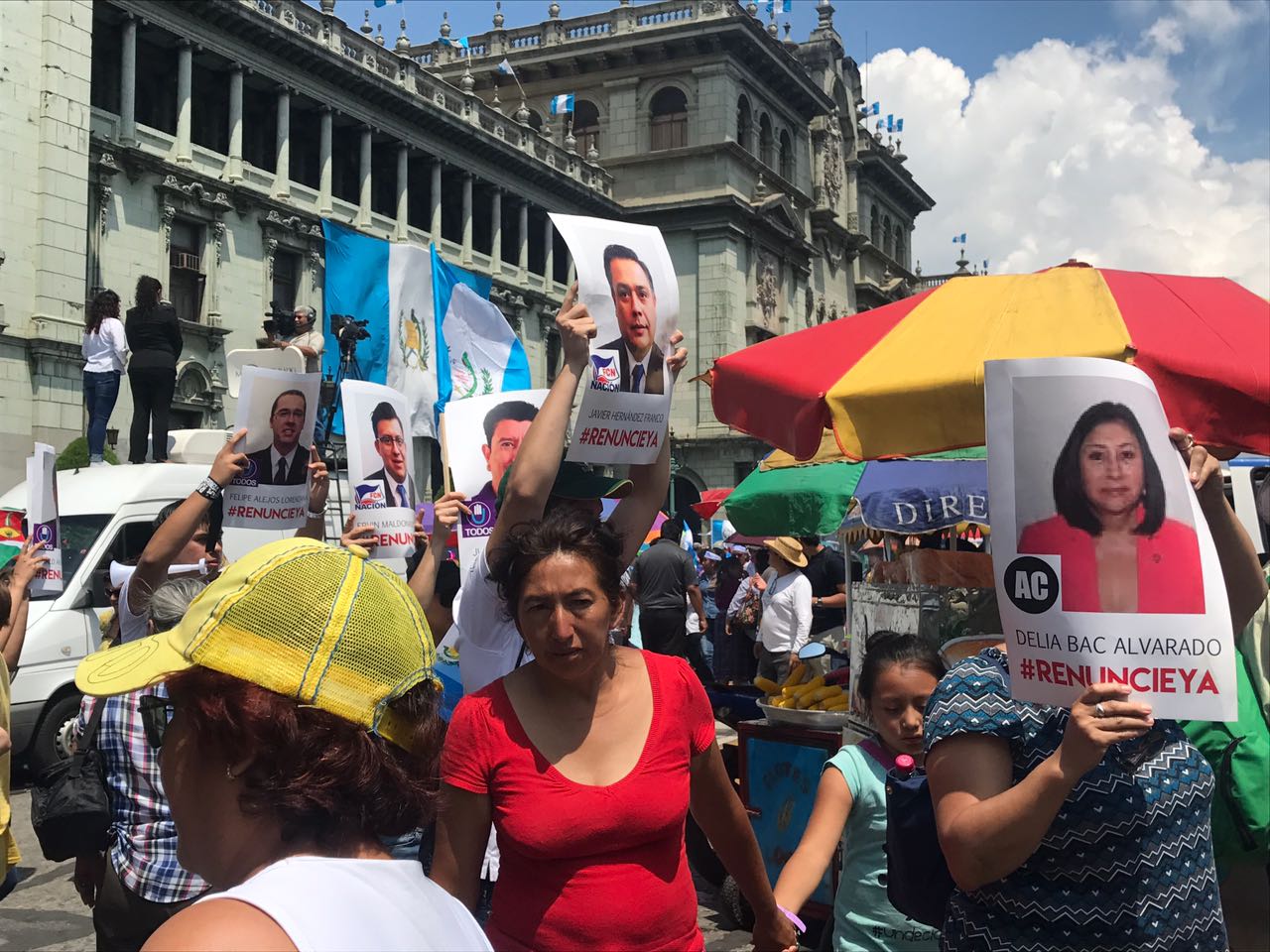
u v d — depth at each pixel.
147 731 3.62
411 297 5.66
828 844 3.55
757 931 3.14
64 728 9.75
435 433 5.69
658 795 2.58
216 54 29.39
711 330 47.12
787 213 51.88
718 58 47.31
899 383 4.12
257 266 30.89
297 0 31.86
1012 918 2.42
